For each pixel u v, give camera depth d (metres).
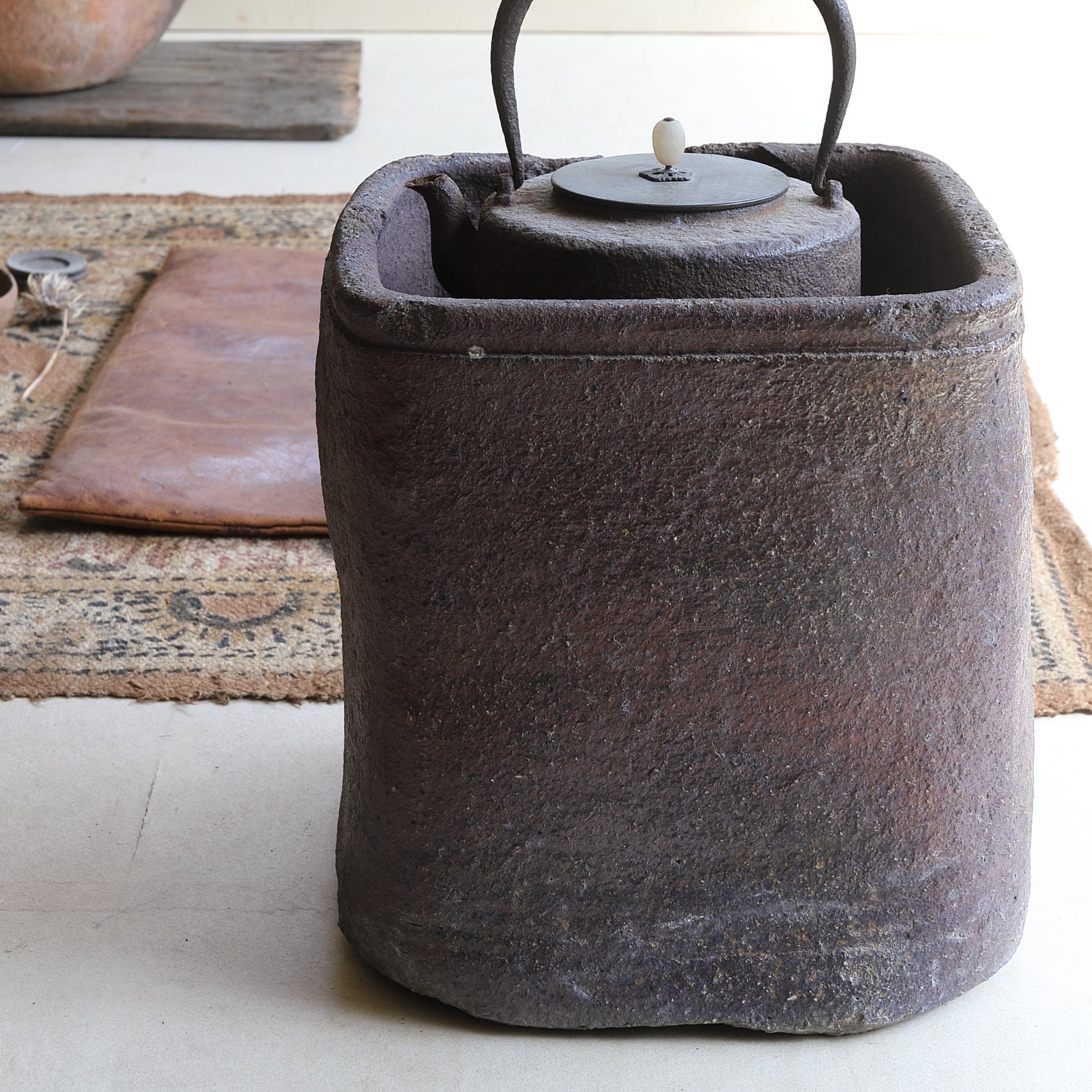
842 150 1.33
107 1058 1.10
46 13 3.74
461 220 1.30
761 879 1.08
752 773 1.05
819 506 0.98
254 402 2.17
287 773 1.45
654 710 1.03
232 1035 1.12
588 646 1.01
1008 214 3.28
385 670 1.04
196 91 4.06
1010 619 1.06
